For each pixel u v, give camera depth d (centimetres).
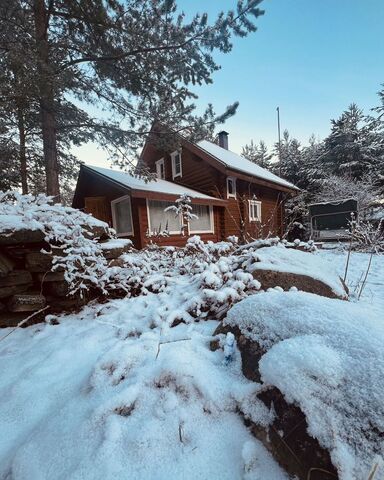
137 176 568
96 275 243
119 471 81
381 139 1518
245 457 79
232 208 1026
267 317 123
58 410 112
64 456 89
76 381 136
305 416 77
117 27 425
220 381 107
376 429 68
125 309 231
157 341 150
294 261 284
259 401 93
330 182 1499
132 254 346
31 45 360
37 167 891
